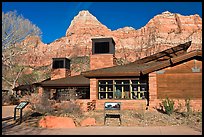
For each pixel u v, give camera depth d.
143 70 17.41
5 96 32.75
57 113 15.23
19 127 11.53
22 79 56.59
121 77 18.80
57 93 25.41
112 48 27.59
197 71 16.92
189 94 16.80
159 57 23.41
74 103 16.83
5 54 41.25
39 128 11.27
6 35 40.16
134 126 11.83
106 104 14.19
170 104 14.78
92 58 27.38
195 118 13.50
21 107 13.11
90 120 12.66
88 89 24.94
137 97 18.70
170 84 17.08
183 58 16.77
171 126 11.69
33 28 45.00
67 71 34.19
